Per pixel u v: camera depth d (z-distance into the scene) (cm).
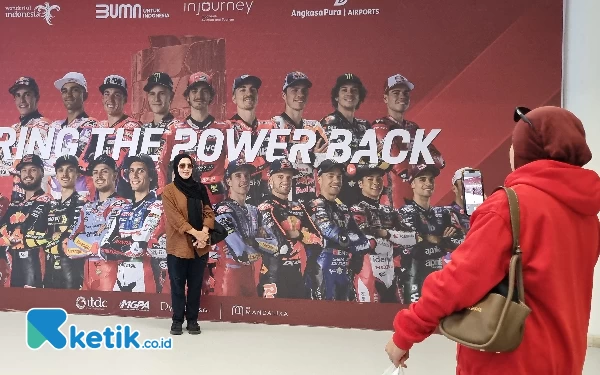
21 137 441
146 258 430
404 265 404
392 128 406
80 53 438
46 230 439
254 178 421
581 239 124
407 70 403
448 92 399
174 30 428
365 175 409
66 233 438
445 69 398
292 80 416
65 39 439
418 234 403
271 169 418
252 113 421
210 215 397
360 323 409
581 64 376
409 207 404
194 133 427
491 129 393
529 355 118
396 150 405
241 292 422
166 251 399
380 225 407
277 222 418
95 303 436
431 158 402
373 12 406
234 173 422
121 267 433
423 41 401
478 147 395
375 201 407
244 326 413
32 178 439
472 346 119
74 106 439
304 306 415
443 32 398
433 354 353
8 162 441
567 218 122
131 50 432
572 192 121
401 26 403
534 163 126
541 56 384
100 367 316
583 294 126
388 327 406
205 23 424
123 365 320
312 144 414
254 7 419
